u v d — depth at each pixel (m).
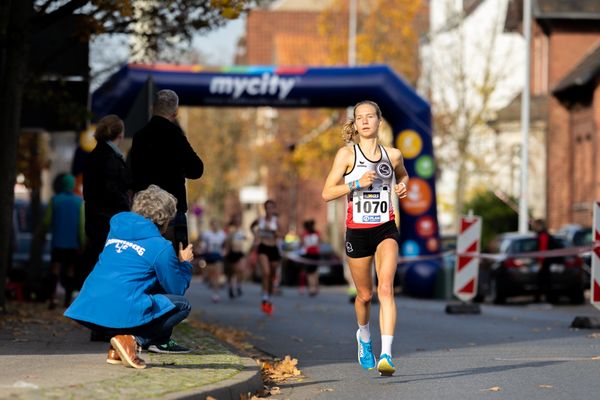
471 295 44.25
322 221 149.38
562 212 93.81
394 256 20.48
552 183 94.38
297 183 142.00
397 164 21.08
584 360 24.22
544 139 100.00
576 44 96.62
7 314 33.75
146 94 31.41
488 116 94.38
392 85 60.34
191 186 146.12
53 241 39.75
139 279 19.34
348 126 21.22
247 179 155.38
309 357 26.45
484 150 95.75
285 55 151.25
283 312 45.84
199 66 59.41
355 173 20.78
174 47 40.44
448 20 94.69
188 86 58.59
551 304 57.47
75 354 22.27
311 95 59.88
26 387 16.88
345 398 19.08
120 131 26.44
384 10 105.62
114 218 19.69
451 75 93.00
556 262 56.25
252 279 94.38
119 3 33.50
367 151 20.86
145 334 19.83
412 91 60.94
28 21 34.38
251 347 28.38
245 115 147.50
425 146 61.41
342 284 90.62
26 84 40.47
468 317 41.81
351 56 105.75
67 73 41.62
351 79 59.84
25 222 54.78
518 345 28.73
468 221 44.31
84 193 26.27
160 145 24.92
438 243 62.22
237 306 52.19
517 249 57.41
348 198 20.92
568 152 93.81
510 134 103.69
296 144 109.12
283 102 59.81
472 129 92.00
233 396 18.23
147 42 39.66
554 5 96.19
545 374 21.69
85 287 19.47
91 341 25.33
